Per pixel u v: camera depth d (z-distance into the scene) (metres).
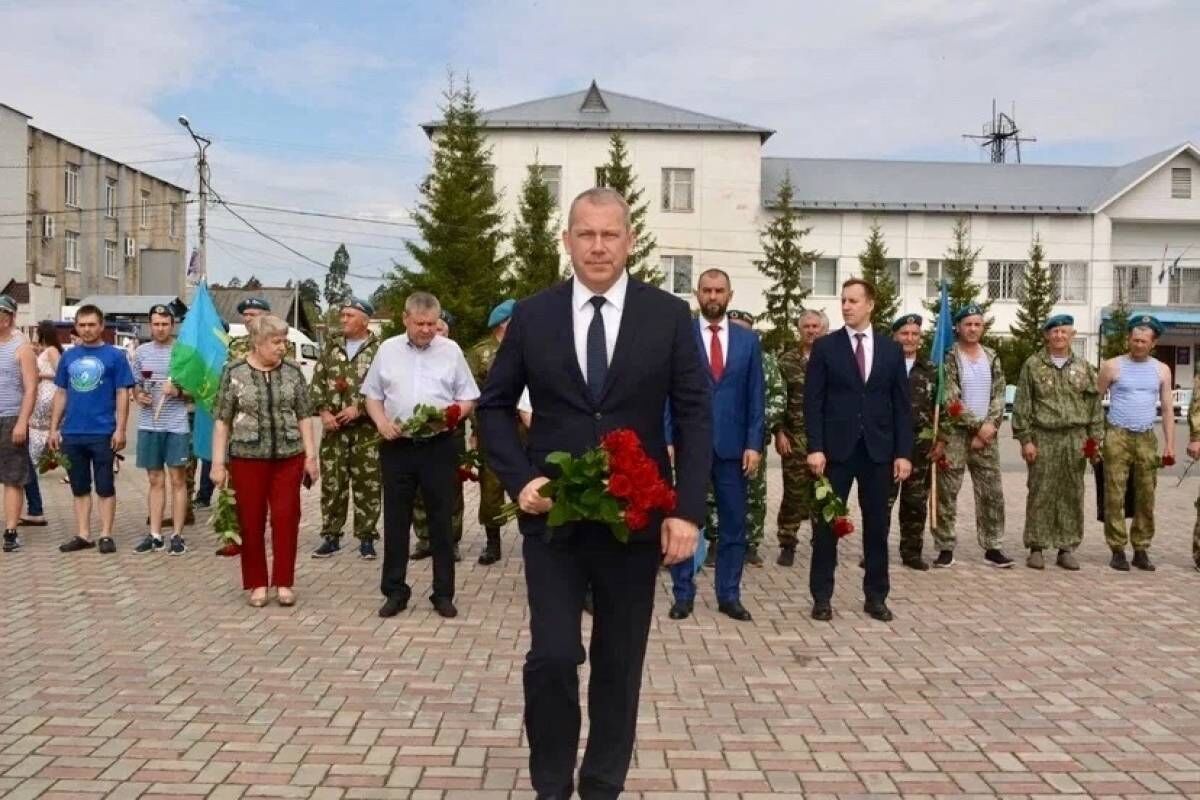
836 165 50.72
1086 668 6.35
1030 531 9.67
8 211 50.53
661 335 3.89
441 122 44.31
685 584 7.58
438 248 40.53
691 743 5.01
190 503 11.44
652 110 47.75
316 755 4.79
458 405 7.37
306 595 8.16
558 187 46.00
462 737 5.04
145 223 65.31
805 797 4.38
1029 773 4.66
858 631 7.23
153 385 10.30
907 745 5.00
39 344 12.57
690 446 3.88
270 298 65.56
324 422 9.82
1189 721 5.38
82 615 7.42
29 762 4.66
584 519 3.65
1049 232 48.06
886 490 7.55
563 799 3.84
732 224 46.28
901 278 47.75
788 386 10.01
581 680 6.09
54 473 17.25
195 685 5.80
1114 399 9.70
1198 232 49.47
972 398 9.64
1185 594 8.54
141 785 4.42
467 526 12.10
